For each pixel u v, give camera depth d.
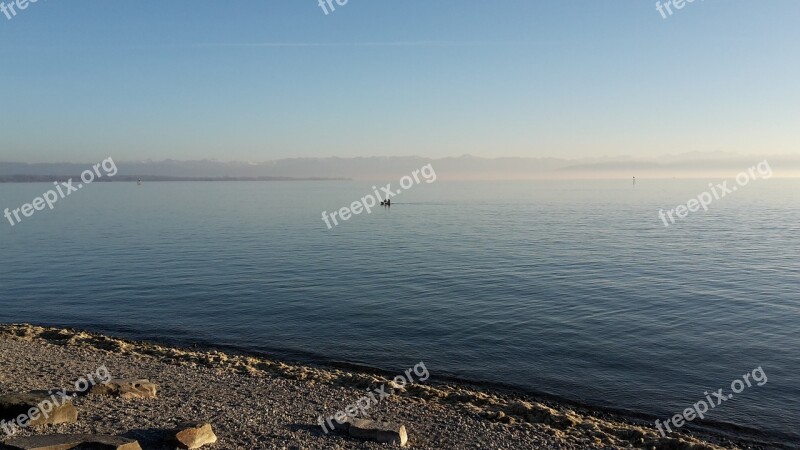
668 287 42.81
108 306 36.16
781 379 23.34
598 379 23.20
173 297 38.91
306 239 77.12
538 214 133.62
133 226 95.81
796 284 44.19
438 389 21.36
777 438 18.06
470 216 126.38
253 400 17.73
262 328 30.97
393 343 28.19
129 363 22.23
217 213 131.88
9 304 36.75
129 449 11.63
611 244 71.81
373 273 49.06
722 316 33.75
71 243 70.12
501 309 35.34
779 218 117.44
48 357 22.39
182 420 14.84
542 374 23.75
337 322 32.19
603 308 35.66
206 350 26.83
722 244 71.69
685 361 25.52
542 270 50.78
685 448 16.16
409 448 14.27
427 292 40.78
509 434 16.11
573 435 16.77
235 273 48.78
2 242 71.12
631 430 17.34
